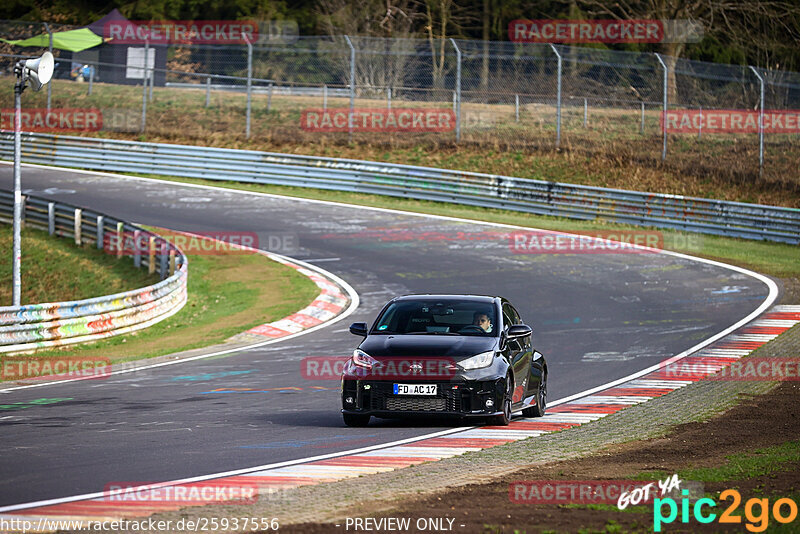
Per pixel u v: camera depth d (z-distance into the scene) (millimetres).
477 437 25797
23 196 80938
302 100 124312
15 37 132375
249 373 40031
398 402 26656
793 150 105875
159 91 128125
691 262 70750
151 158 102750
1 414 29875
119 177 101312
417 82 144375
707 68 140500
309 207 89875
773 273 67188
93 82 133000
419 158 107000
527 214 90188
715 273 66938
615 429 27219
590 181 100875
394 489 18688
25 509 17016
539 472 20422
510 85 154250
